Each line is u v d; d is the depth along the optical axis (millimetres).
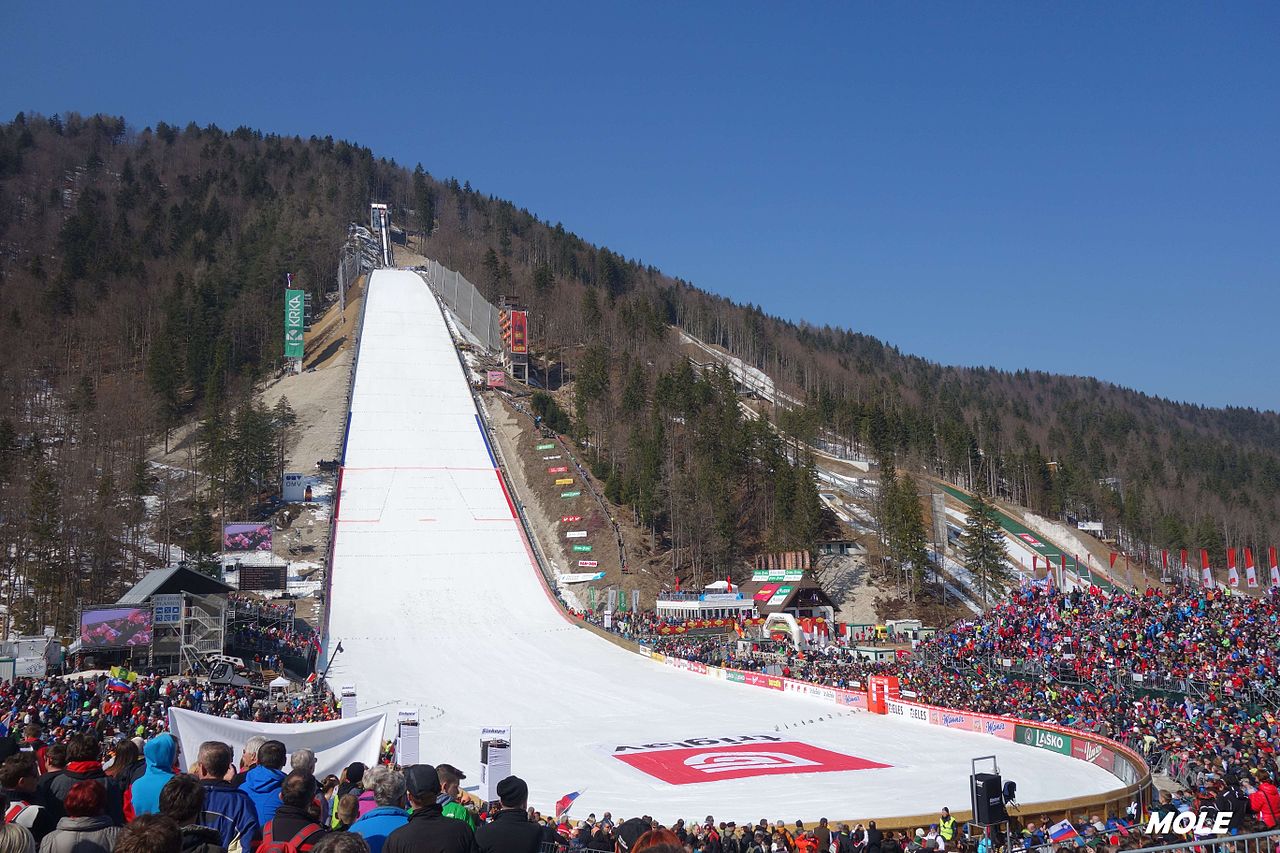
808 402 166125
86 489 93312
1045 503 154375
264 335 175250
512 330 157000
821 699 57375
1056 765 39125
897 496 104688
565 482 116312
